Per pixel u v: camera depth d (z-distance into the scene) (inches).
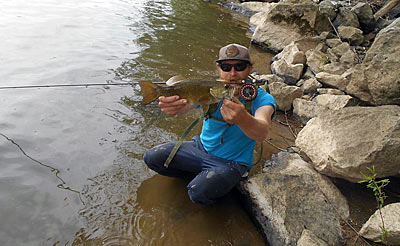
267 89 98.9
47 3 364.2
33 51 226.5
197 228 103.6
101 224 100.0
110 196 111.9
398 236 92.7
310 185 116.4
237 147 104.5
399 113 119.3
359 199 117.7
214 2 574.6
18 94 168.4
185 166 111.7
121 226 100.3
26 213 100.6
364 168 113.0
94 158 129.9
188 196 116.3
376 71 164.6
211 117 100.6
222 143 104.0
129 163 129.6
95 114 160.4
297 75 228.4
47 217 100.1
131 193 114.6
